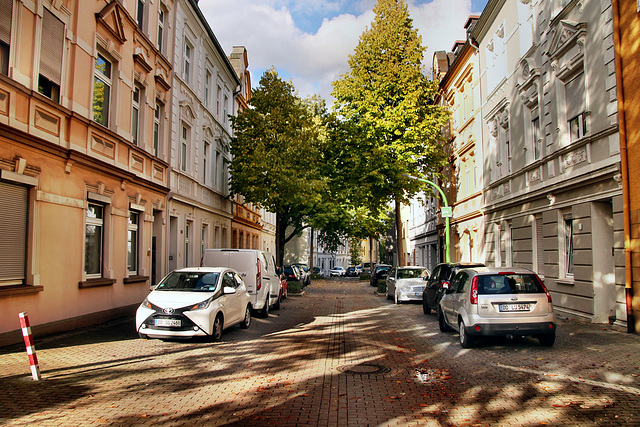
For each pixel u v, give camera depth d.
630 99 10.42
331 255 83.19
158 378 6.96
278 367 7.80
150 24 15.66
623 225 10.79
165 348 9.31
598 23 11.74
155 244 16.39
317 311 17.20
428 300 14.82
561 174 13.73
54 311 9.98
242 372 7.43
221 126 25.30
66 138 10.51
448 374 7.32
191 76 20.23
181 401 5.84
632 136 10.37
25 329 6.63
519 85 16.81
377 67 23.47
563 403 5.74
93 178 11.64
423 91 23.17
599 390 6.30
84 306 11.18
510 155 17.98
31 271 9.20
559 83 13.81
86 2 11.34
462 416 5.35
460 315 9.62
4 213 8.66
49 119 9.86
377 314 15.95
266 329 12.41
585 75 12.32
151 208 15.46
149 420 5.13
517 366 7.80
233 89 28.59
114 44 12.88
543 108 14.98
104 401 5.77
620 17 10.80
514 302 9.01
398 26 23.52
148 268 15.16
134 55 14.10
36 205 9.35
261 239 40.16
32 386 6.33
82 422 5.02
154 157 15.56
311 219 32.69
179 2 18.36
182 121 18.94
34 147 9.27
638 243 10.24
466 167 25.34
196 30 20.56
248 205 33.44
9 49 8.70
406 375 7.28
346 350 9.37
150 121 15.59
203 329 9.83
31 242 9.23
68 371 7.20
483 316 9.03
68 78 10.64
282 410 5.55
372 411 5.52
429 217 37.06
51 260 9.85
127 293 13.53
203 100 21.70
